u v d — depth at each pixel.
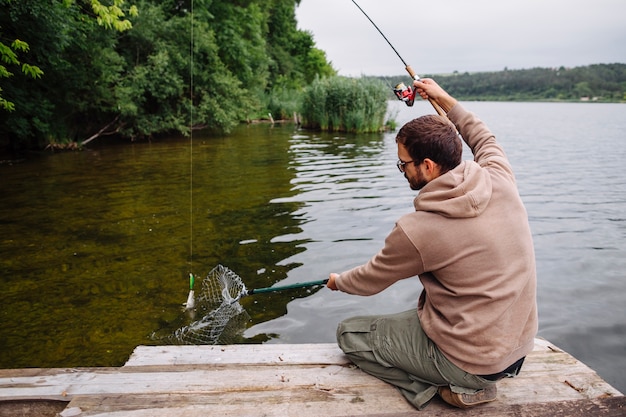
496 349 1.74
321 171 9.32
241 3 24.72
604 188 7.90
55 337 3.20
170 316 3.46
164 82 15.45
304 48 40.06
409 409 1.98
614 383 2.74
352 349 2.22
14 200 6.96
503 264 1.72
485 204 1.73
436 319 1.87
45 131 11.98
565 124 27.11
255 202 6.70
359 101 18.23
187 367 2.30
